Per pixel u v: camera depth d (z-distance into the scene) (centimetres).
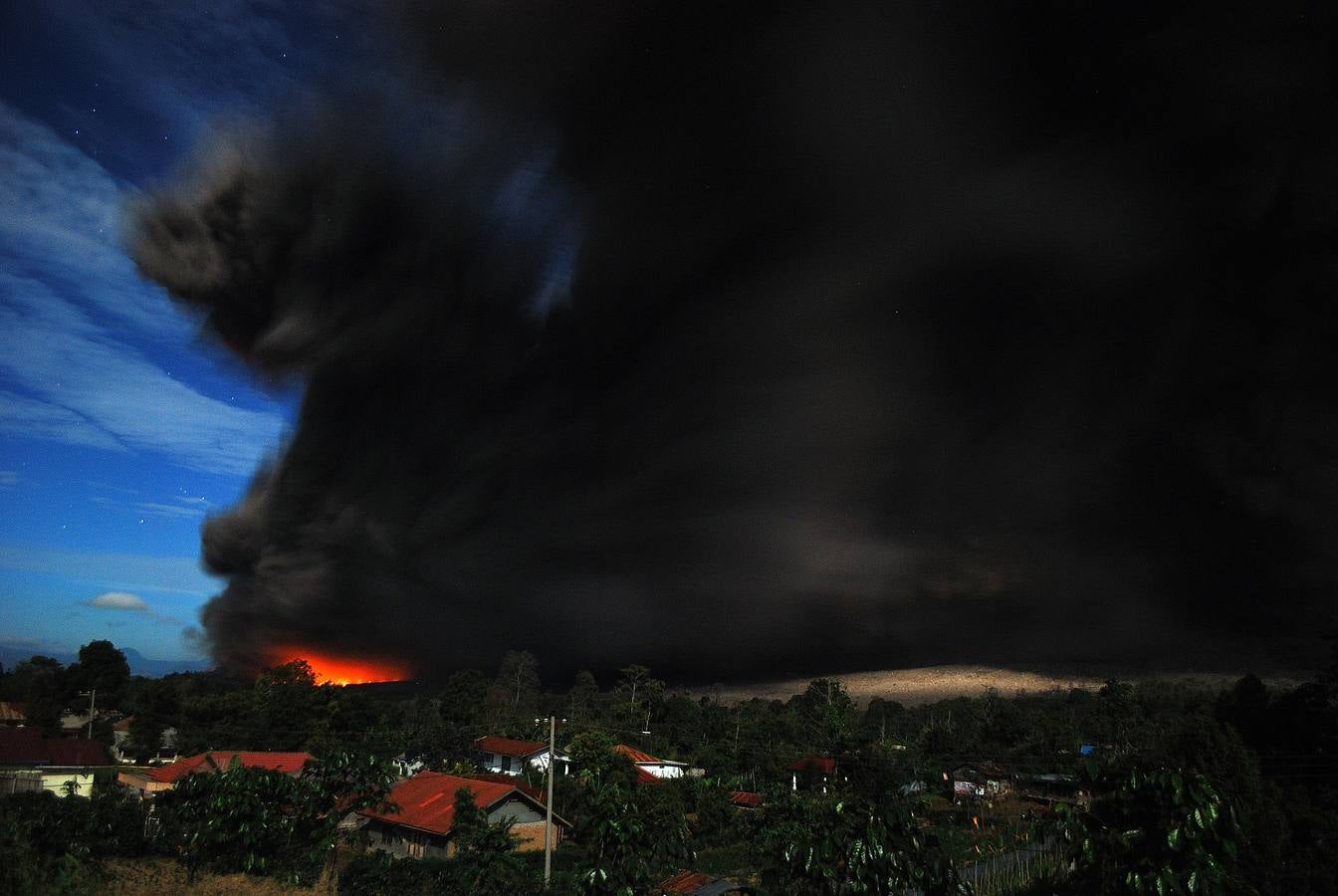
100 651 7319
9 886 1104
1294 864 1695
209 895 1398
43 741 4197
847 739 4628
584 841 1374
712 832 3694
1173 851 681
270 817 1555
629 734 6494
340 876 1628
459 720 7344
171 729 6088
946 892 888
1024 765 4678
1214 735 1855
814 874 928
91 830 1920
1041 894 886
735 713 7588
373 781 1725
